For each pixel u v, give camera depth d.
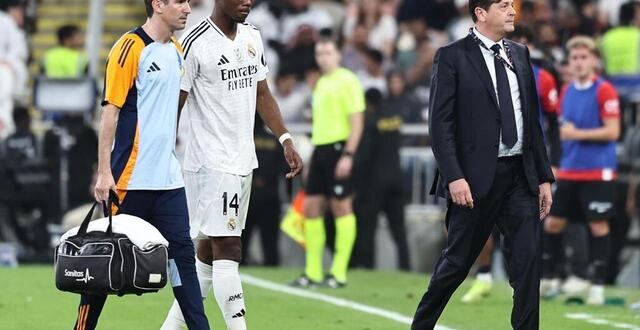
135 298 36.62
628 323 33.41
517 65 25.59
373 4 68.12
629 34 55.28
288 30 67.69
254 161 26.00
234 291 25.83
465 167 25.34
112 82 23.34
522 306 25.34
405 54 65.31
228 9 25.27
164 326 26.19
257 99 26.77
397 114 52.12
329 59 42.69
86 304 23.97
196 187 25.64
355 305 36.75
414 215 54.56
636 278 52.88
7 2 61.66
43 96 52.09
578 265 41.34
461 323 33.03
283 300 37.81
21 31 62.03
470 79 25.30
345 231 42.91
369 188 51.88
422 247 54.38
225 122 25.48
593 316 34.97
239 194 25.64
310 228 42.94
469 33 25.72
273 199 51.97
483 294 38.28
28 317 32.66
